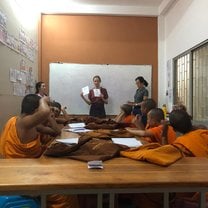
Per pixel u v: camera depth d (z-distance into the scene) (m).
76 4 6.89
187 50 5.56
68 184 1.28
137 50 7.18
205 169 1.54
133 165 1.62
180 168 1.56
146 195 1.79
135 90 7.11
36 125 2.18
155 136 2.55
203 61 4.94
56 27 7.05
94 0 6.63
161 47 7.19
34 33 6.55
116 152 1.83
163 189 1.33
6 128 2.22
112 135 2.79
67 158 1.78
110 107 7.11
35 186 1.27
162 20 7.15
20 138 2.15
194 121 5.34
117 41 7.15
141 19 7.16
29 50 6.09
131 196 2.06
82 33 7.09
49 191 1.29
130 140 2.53
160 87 7.17
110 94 7.12
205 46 4.83
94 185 1.29
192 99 5.43
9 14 4.71
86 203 2.03
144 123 3.47
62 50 7.07
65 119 4.49
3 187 1.26
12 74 4.89
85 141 2.01
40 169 1.52
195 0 5.11
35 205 1.50
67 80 7.05
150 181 1.32
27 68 5.94
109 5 6.98
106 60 7.12
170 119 2.27
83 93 6.81
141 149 1.85
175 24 6.30
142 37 7.18
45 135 2.79
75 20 7.08
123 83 7.12
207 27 4.61
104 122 3.86
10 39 4.76
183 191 1.34
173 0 6.18
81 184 1.29
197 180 1.34
